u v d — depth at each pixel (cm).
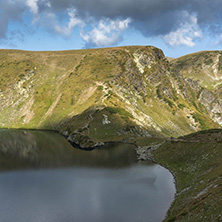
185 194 5262
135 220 4428
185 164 7669
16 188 6153
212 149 7475
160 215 4588
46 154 10262
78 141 12950
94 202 5222
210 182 5100
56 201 5384
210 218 3584
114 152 10744
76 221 4462
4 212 4866
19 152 10519
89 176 7150
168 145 9988
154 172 7575
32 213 4784
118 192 5928
